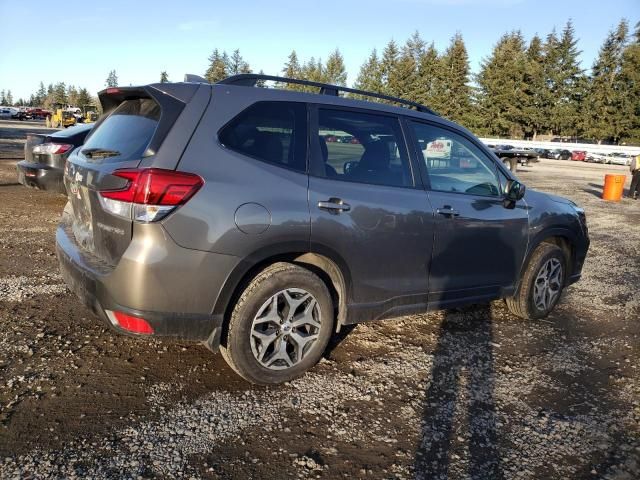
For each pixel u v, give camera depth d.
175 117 2.88
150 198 2.66
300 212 3.05
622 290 6.11
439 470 2.57
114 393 3.04
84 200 3.15
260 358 3.10
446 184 3.91
